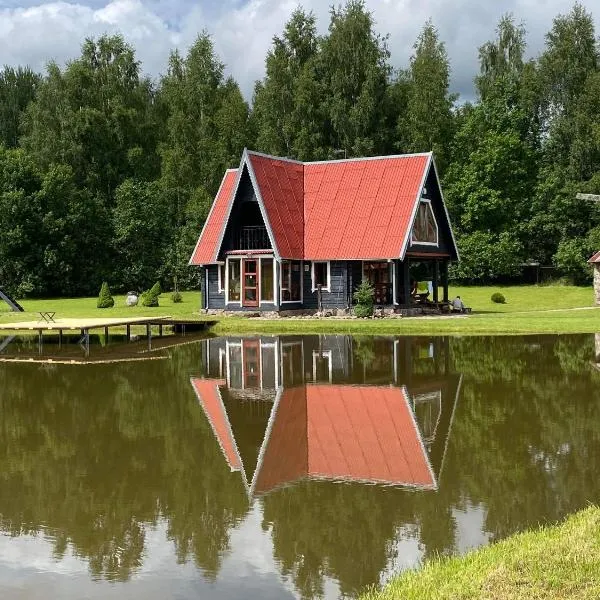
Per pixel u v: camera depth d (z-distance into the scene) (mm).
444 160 69562
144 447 15086
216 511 11250
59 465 13852
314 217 44938
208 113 78875
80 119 71438
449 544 9602
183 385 22234
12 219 65438
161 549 9922
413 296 45125
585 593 6965
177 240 70250
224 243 44062
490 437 15180
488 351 27812
